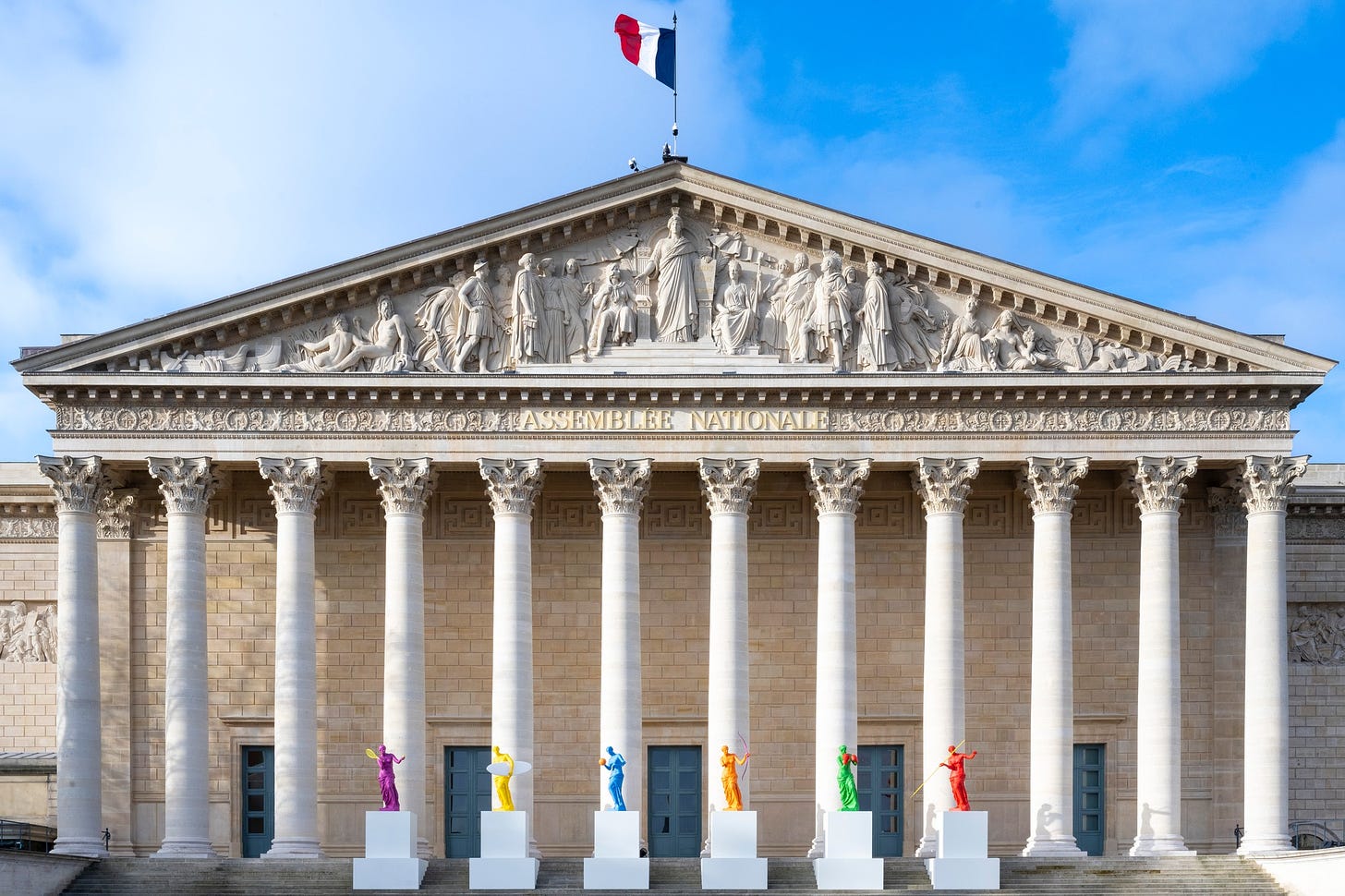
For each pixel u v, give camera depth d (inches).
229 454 2578.7
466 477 2861.7
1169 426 2591.0
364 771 2775.6
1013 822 2783.0
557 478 2854.3
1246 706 2561.5
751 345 2613.2
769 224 2640.3
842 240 2610.7
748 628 2773.1
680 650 2832.2
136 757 2773.1
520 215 2600.9
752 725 2810.0
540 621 2837.1
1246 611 2613.2
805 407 2596.0
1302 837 2834.6
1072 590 2834.6
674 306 2615.7
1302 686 2984.7
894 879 2363.4
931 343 2625.5
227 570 2822.3
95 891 2313.0
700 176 2610.7
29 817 2891.2
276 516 2783.0
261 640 2810.0
